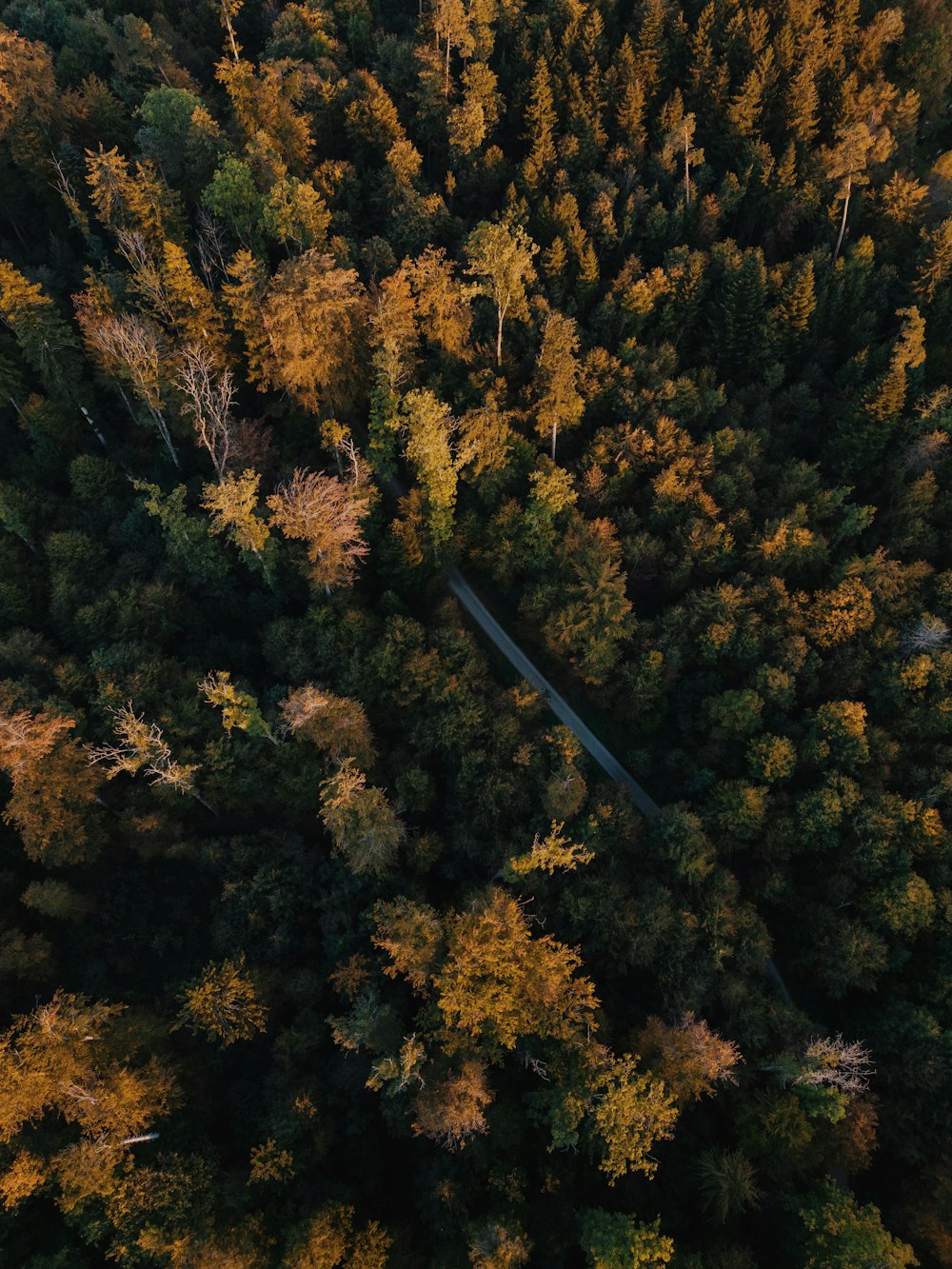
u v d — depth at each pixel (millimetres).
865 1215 44125
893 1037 52375
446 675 63562
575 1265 46250
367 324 69250
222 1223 45188
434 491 64688
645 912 54312
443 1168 48281
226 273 76375
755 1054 52312
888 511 70688
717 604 66312
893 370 67188
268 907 58719
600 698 69500
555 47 97875
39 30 97750
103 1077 46062
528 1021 46969
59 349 71062
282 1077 52375
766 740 61250
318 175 83188
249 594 71375
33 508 71500
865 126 81188
